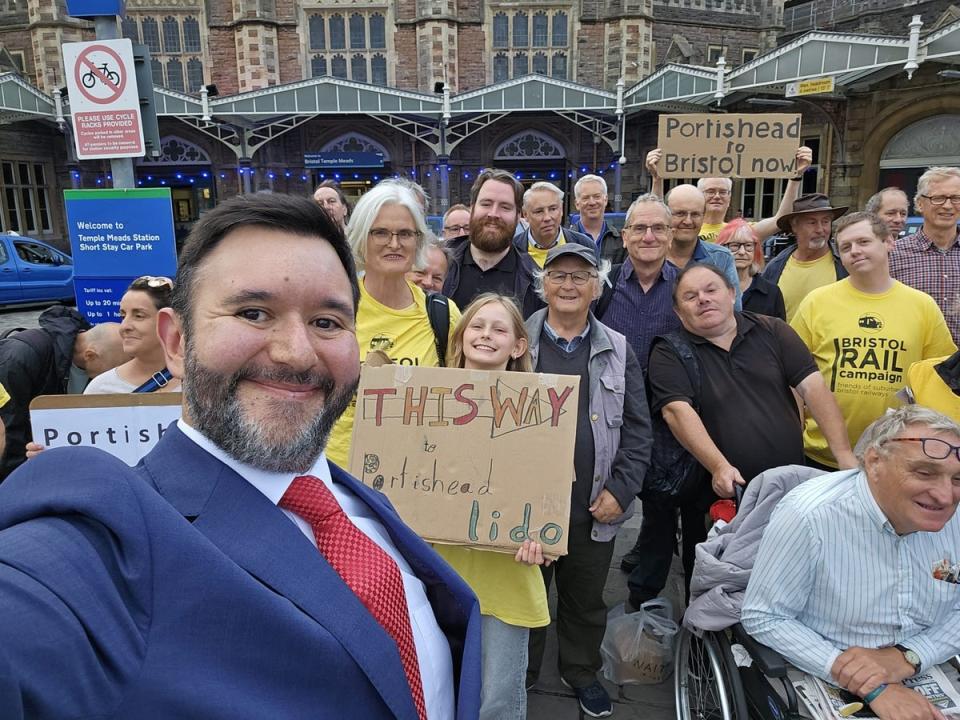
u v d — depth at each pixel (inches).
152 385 90.0
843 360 117.6
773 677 68.6
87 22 785.6
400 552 40.3
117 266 185.9
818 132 681.6
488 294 86.8
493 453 73.9
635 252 128.3
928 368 102.0
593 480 90.7
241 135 732.0
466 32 800.3
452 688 39.1
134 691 21.5
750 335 103.3
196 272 29.9
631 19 783.7
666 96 630.5
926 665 67.7
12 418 92.4
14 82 628.4
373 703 27.7
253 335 29.0
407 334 93.8
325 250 31.5
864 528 68.1
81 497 22.9
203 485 27.9
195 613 23.2
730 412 99.0
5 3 788.0
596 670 99.1
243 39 784.9
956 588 69.1
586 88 663.8
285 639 24.8
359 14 800.3
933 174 139.5
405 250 91.2
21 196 757.3
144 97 183.5
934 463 61.6
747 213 752.3
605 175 792.9
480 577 77.0
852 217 117.6
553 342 96.7
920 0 693.9
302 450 29.9
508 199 131.0
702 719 87.7
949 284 140.3
